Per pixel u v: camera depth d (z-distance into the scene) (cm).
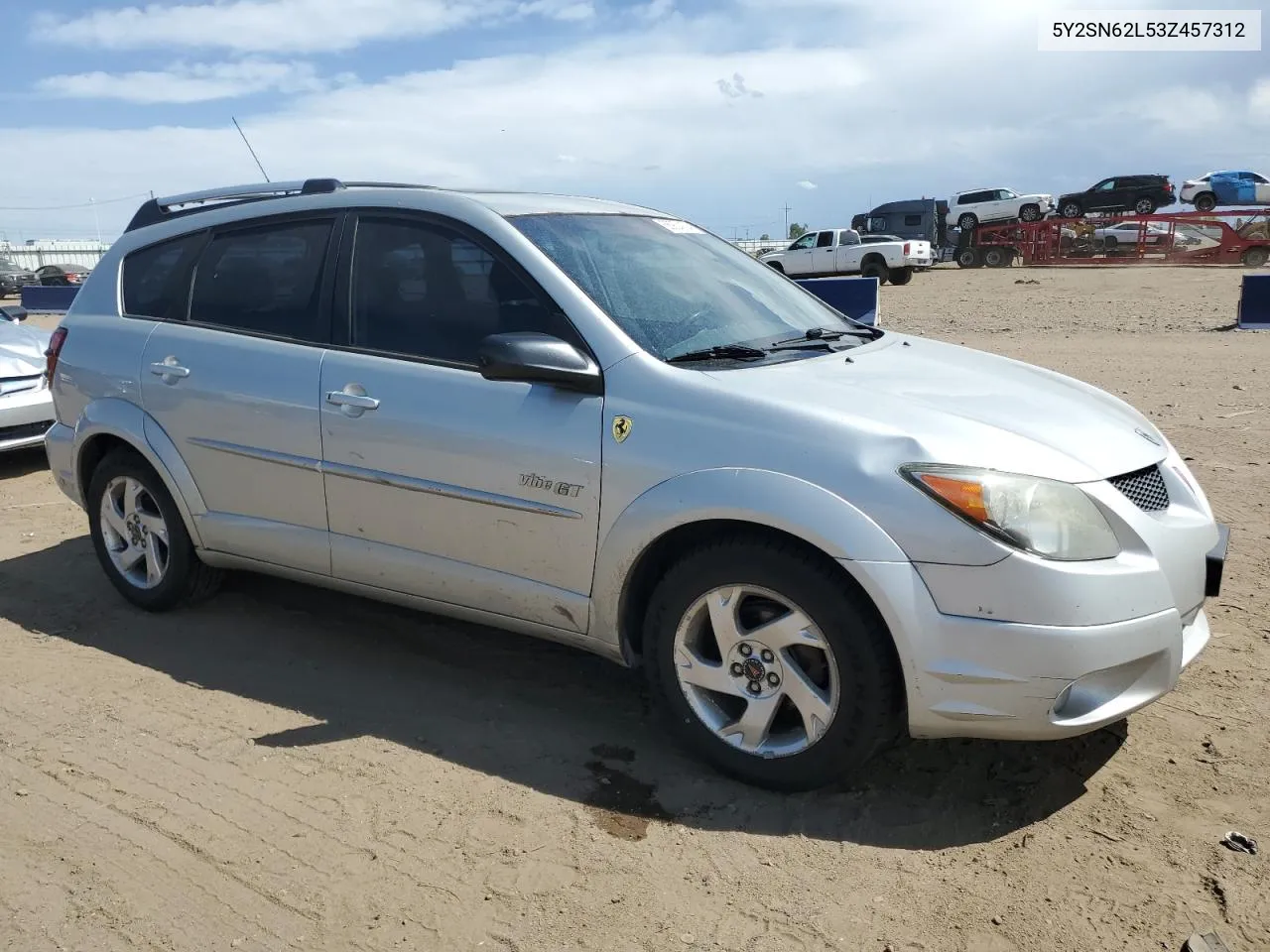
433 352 373
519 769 338
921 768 332
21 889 281
